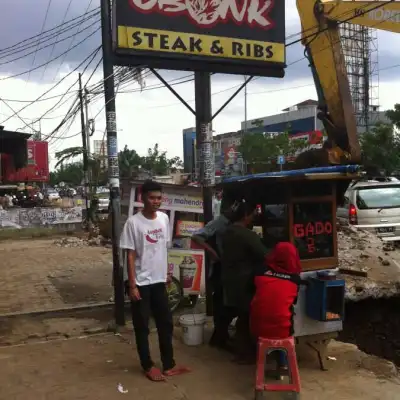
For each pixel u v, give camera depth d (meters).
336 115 9.04
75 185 81.31
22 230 19.91
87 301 7.73
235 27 6.36
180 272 6.98
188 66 6.20
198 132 6.64
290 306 3.98
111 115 6.19
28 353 5.25
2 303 7.76
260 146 48.56
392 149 36.62
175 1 6.02
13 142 15.02
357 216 11.56
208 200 6.47
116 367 4.76
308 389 4.17
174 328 6.03
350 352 5.14
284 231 4.73
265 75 6.65
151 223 4.49
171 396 4.07
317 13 8.95
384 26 8.75
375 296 7.35
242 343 4.86
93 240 16.12
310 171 4.90
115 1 5.77
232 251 4.69
